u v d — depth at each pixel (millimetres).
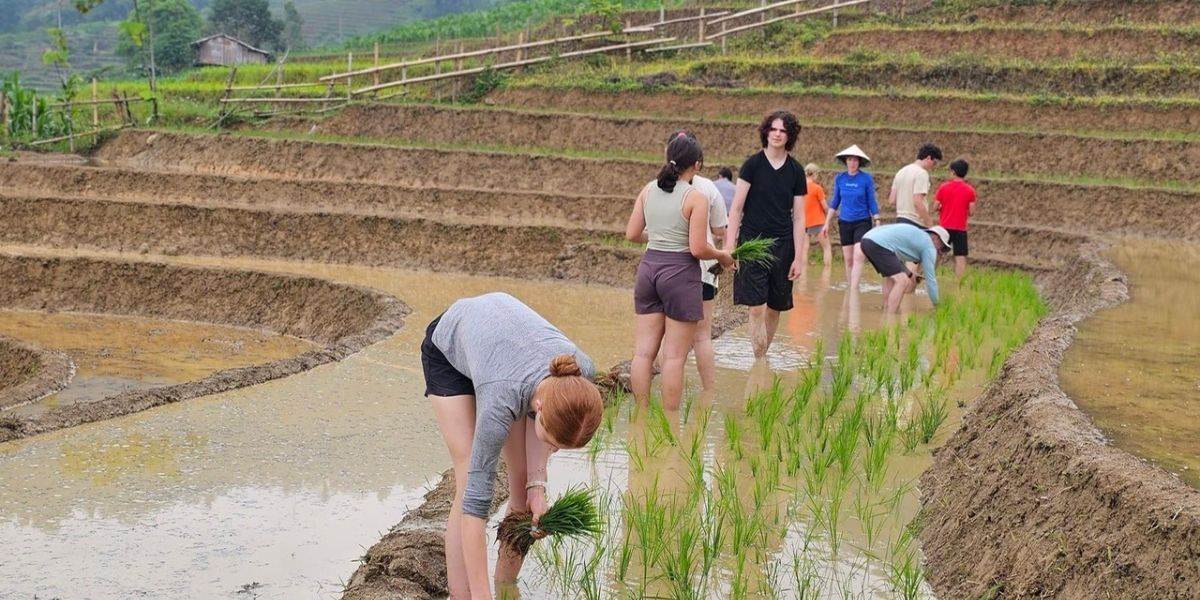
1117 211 23031
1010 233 21594
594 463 7781
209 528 6680
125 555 6250
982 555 5746
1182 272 15102
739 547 6172
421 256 20953
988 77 29750
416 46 59844
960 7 34219
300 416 9250
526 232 20766
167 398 9758
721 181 14219
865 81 30797
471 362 4879
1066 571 5086
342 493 7344
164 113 35031
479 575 4891
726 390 9875
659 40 35469
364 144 29172
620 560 6125
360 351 12148
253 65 50625
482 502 4875
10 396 11758
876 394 9672
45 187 26203
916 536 6527
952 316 13070
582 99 31859
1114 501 5105
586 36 35656
